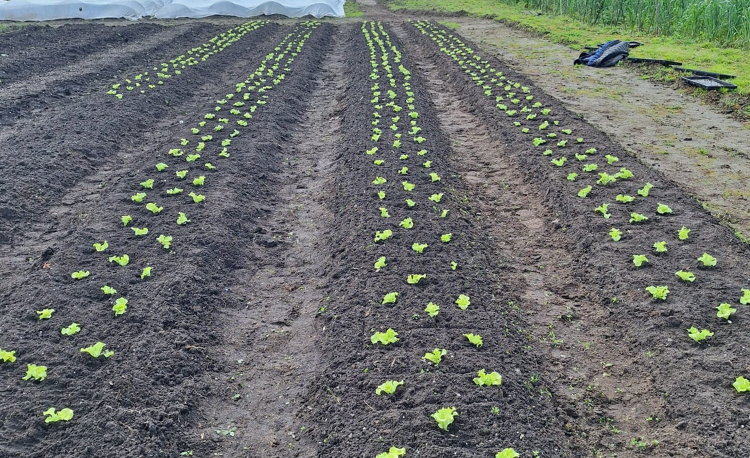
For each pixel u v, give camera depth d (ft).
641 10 68.39
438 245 23.59
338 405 15.98
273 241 25.50
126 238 24.20
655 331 18.62
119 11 89.45
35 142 33.60
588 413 16.35
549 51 64.03
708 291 20.04
